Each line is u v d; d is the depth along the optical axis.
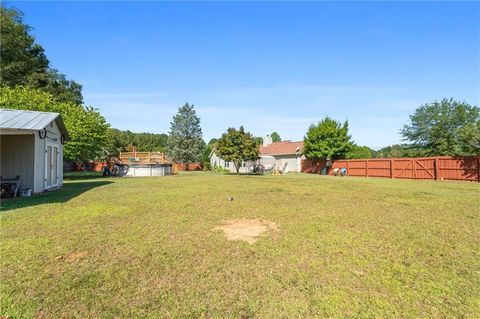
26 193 10.14
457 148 29.56
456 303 2.74
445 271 3.51
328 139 30.28
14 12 28.77
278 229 5.45
